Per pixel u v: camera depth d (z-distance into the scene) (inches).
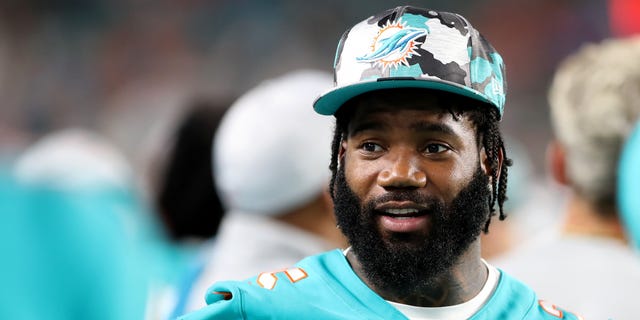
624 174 343.9
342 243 400.5
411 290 247.4
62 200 479.8
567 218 369.4
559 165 375.9
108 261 477.7
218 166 411.2
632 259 355.3
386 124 240.4
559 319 265.6
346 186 246.4
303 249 393.4
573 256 357.4
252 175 390.6
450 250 241.8
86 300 474.9
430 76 239.3
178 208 461.1
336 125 258.2
